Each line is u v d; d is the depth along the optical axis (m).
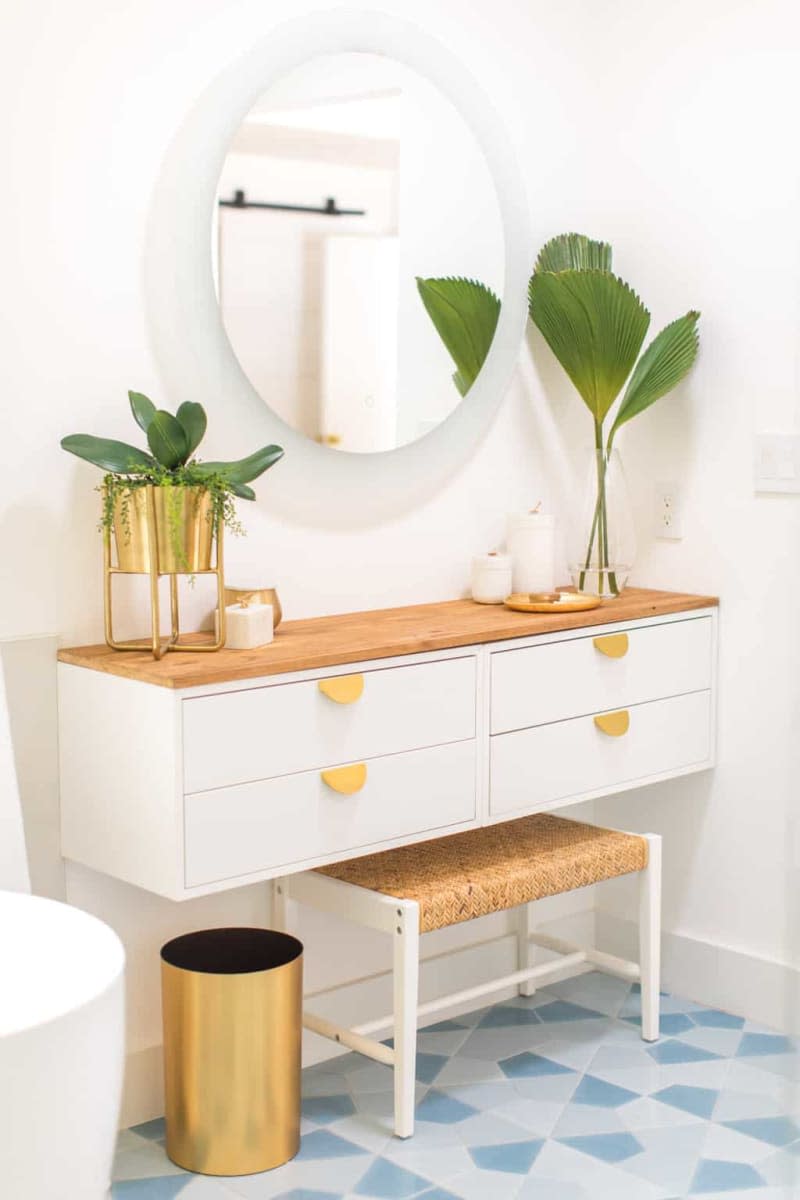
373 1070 2.38
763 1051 2.46
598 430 2.60
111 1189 1.98
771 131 2.47
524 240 2.64
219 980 1.99
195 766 1.90
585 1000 2.70
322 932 2.46
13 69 1.96
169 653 2.04
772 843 2.59
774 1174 2.01
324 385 2.36
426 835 2.20
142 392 2.14
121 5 2.05
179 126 2.13
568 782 2.41
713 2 2.53
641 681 2.51
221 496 2.02
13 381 2.00
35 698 2.06
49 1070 1.42
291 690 1.99
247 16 2.19
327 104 2.31
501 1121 2.19
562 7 2.66
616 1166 2.05
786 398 2.49
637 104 2.67
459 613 2.44
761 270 2.51
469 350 2.57
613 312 2.47
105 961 1.56
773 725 2.57
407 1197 1.96
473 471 2.62
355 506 2.44
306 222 2.30
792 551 2.50
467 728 2.24
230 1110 2.01
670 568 2.72
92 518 2.10
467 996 2.28
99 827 2.03
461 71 2.49
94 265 2.07
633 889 2.84
